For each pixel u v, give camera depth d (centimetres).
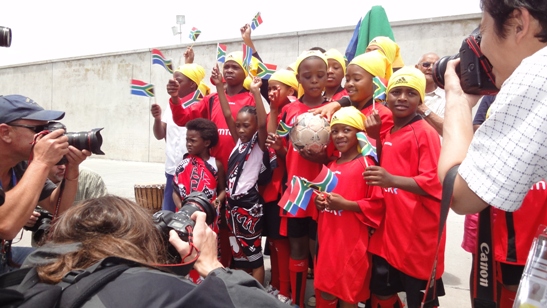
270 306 110
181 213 143
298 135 295
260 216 333
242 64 378
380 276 267
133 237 121
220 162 362
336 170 282
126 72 1227
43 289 100
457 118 139
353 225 267
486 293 153
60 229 124
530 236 226
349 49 448
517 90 109
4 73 1477
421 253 252
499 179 111
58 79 1358
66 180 242
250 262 333
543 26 113
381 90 270
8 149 217
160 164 1170
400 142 260
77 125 1331
